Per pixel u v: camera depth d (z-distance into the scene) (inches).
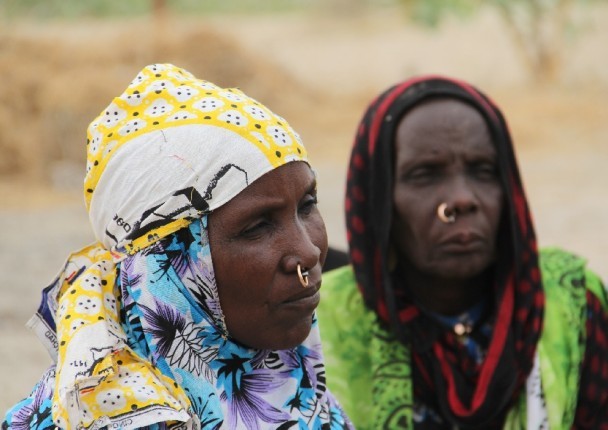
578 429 220.2
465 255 204.8
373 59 1352.1
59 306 127.2
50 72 856.9
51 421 123.5
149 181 124.7
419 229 207.5
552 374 210.4
